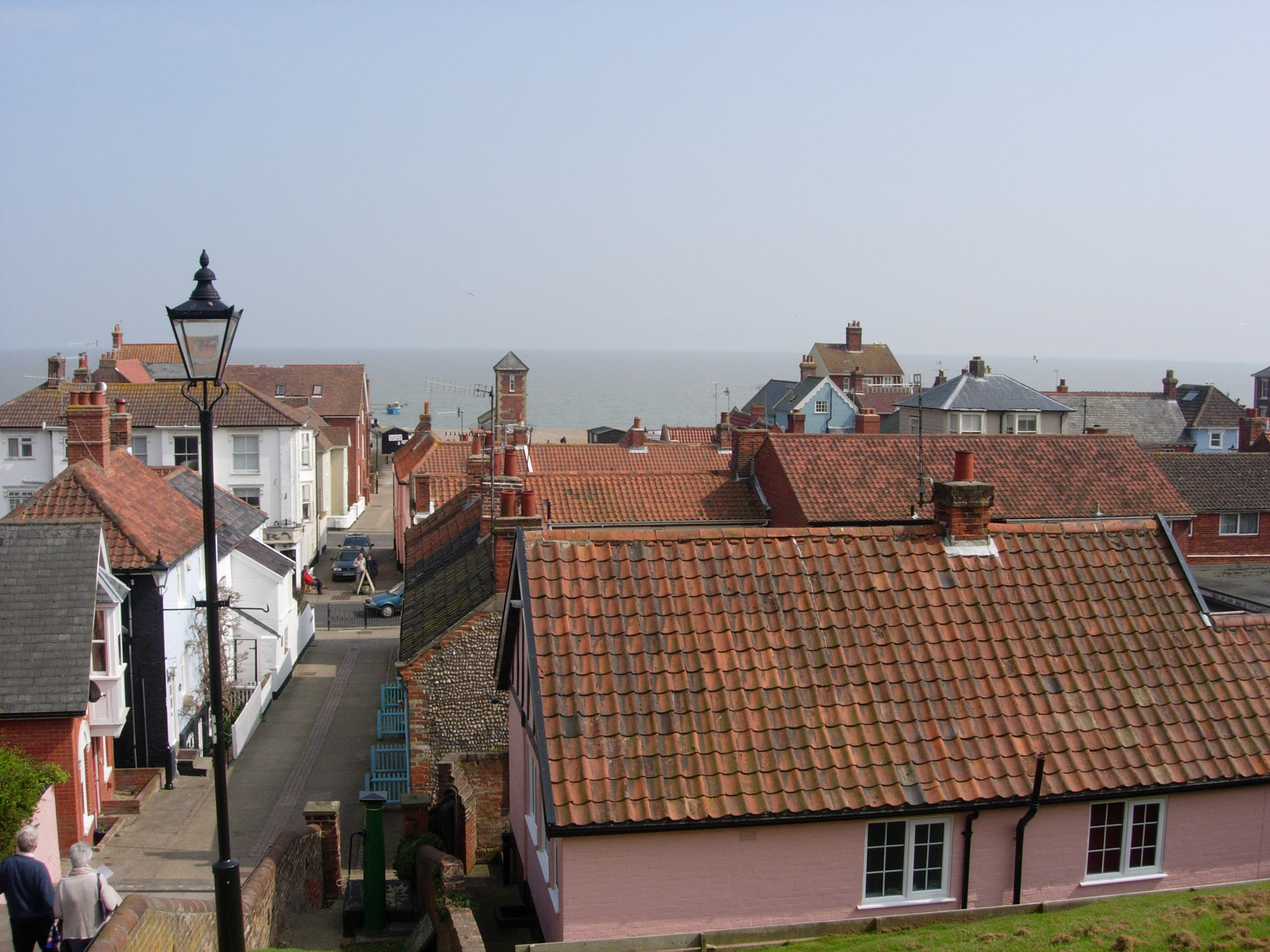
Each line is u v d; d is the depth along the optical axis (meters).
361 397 91.12
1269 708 16.75
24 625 25.11
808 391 78.94
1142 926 13.37
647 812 14.03
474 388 70.00
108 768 28.80
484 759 26.39
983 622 16.95
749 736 14.94
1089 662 16.73
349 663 45.50
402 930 19.41
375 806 19.58
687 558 16.86
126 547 30.02
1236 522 48.91
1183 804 15.99
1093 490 38.75
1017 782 15.14
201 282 11.73
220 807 11.75
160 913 13.17
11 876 13.80
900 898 15.15
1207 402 79.88
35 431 55.31
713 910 14.52
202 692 33.53
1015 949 13.00
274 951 16.36
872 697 15.69
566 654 15.38
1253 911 13.68
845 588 16.98
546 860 17.11
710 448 59.12
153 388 61.88
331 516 80.81
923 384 89.81
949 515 17.95
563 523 36.78
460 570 32.12
